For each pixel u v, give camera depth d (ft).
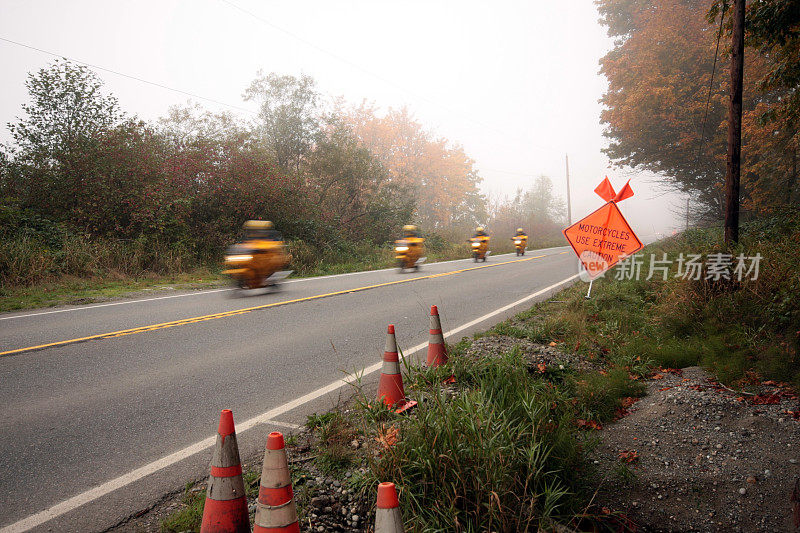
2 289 33.27
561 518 10.32
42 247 39.83
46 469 11.28
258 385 16.83
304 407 15.05
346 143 81.97
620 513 10.98
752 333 21.26
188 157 53.52
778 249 28.04
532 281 44.09
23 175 46.55
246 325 25.34
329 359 19.84
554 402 14.66
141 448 12.37
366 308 30.35
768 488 11.50
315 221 64.39
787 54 29.84
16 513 9.66
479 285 41.22
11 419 13.80
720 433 13.75
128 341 21.85
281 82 84.12
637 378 18.20
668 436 13.88
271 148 81.97
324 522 9.71
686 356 19.65
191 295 34.81
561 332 22.91
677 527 10.66
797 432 13.30
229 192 55.42
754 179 63.36
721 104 68.74
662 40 73.97
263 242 36.24
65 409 14.53
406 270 54.60
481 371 16.55
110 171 47.24
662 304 26.66
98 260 41.65
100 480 10.93
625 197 30.58
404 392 15.37
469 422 11.34
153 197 48.57
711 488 11.69
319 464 11.67
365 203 84.53
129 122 50.39
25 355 19.53
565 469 11.63
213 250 52.60
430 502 10.19
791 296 21.33
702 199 87.10
